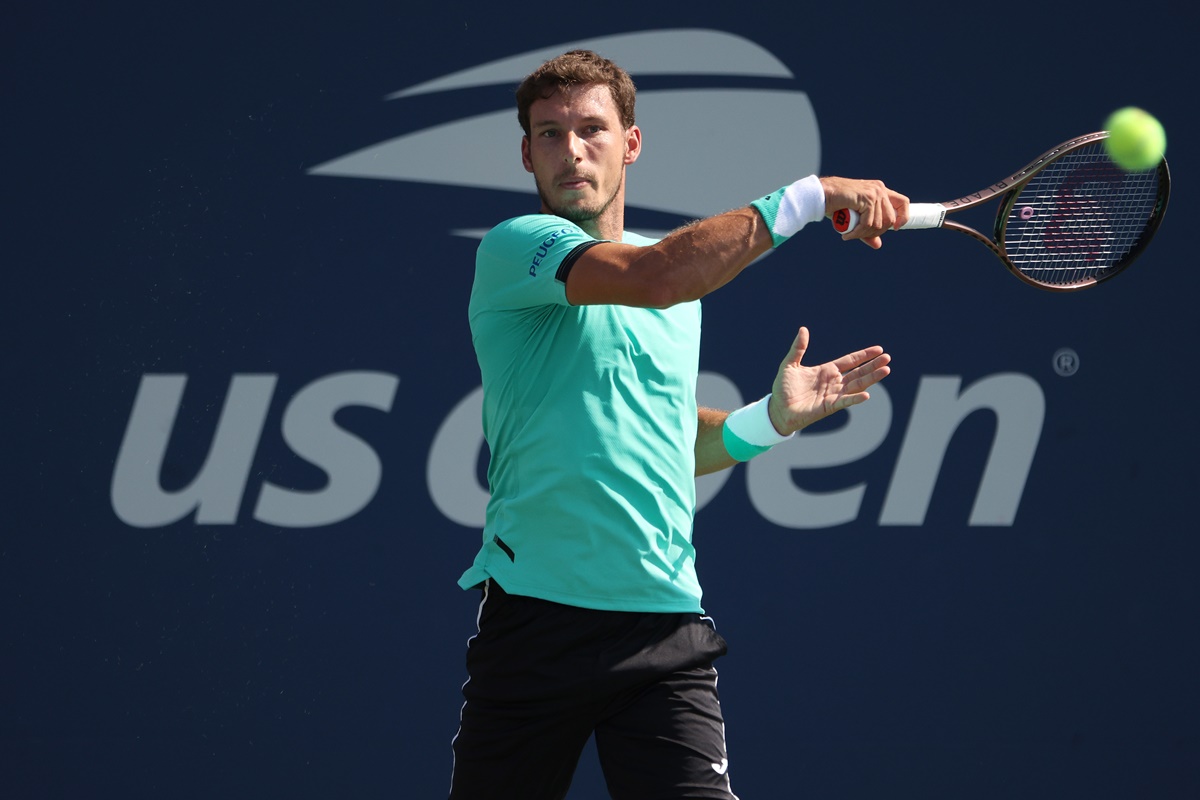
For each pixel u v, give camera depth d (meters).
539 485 9.05
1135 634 16.61
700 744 9.03
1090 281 10.77
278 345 16.02
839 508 16.47
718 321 16.45
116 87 15.95
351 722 15.81
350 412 16.05
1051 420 16.70
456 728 15.90
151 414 15.83
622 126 9.98
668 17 16.56
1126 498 16.73
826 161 16.64
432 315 16.20
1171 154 16.97
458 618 16.02
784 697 16.20
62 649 15.55
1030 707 16.44
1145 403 16.81
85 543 15.69
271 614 15.83
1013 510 16.61
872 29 16.75
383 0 16.28
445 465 16.12
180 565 15.77
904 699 16.33
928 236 16.73
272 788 15.66
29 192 15.80
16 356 15.71
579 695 8.96
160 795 15.52
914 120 16.73
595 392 9.10
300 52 16.17
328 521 15.97
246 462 15.92
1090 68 16.91
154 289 15.91
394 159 16.22
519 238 8.85
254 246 16.03
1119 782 16.44
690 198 16.53
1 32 15.81
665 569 9.17
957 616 16.47
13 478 15.63
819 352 16.53
